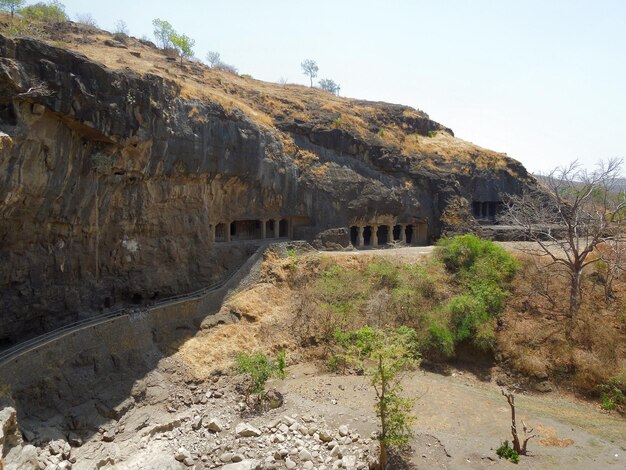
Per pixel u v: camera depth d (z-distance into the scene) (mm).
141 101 25406
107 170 24984
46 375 20953
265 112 44188
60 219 23656
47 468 16766
